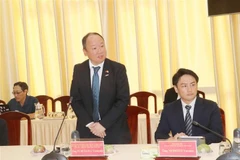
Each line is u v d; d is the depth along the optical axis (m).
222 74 6.34
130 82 6.67
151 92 6.63
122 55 6.67
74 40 6.76
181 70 3.15
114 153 2.81
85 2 6.73
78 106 3.31
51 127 5.27
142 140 5.12
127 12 6.62
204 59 6.46
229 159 2.05
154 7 6.55
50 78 6.85
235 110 6.34
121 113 3.21
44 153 2.91
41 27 6.76
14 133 4.14
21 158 2.83
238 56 6.18
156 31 6.57
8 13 6.88
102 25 6.57
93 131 3.12
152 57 6.61
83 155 2.53
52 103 6.18
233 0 5.62
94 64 3.27
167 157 2.44
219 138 3.06
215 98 6.45
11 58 6.92
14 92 5.68
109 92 3.22
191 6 6.44
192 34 6.46
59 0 6.72
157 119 5.09
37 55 6.89
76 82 3.31
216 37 6.29
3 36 6.91
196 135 3.12
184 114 3.17
